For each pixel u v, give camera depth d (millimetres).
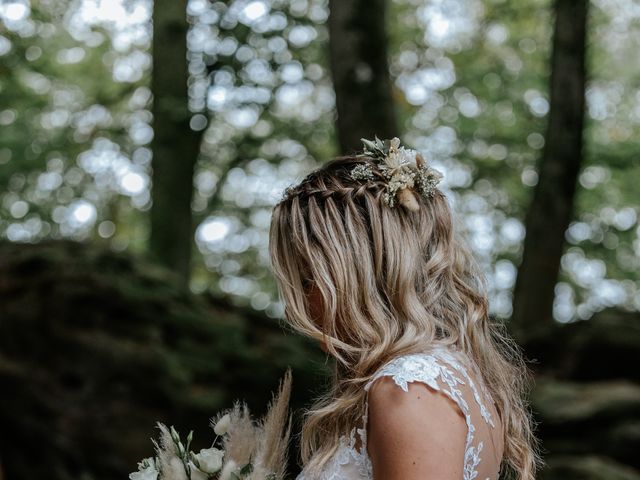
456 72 15078
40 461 6977
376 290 2031
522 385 2355
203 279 17781
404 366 1898
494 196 15688
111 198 15562
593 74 14844
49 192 14914
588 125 15070
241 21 11688
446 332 2062
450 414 1853
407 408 1840
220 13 11758
